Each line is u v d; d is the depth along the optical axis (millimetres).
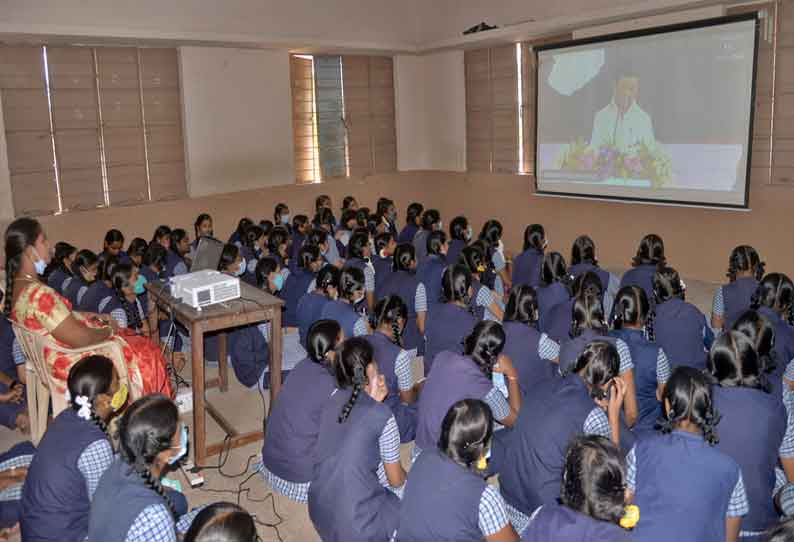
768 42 5688
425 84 8992
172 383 3828
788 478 2172
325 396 2553
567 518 1496
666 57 6258
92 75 6527
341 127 8438
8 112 6105
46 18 5934
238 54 7375
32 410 2922
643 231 6816
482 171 8484
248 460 3199
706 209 6270
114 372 2121
